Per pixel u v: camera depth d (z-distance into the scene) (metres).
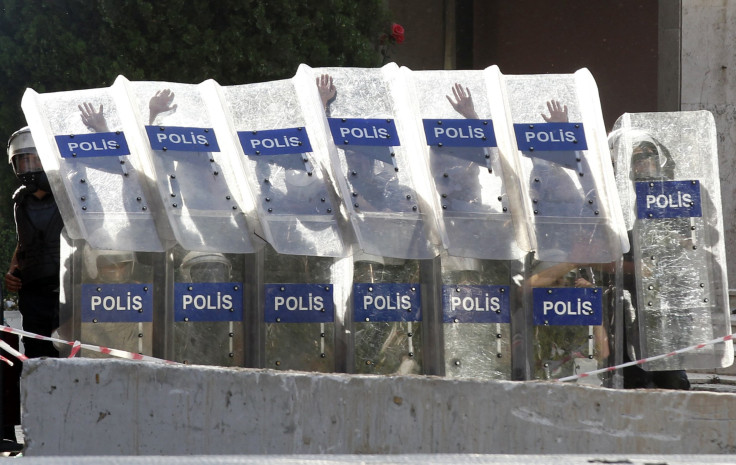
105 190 15.20
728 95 34.16
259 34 33.94
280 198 15.30
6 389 17.34
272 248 15.30
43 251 17.33
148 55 33.19
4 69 32.78
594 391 11.98
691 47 34.41
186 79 33.47
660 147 16.39
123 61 32.69
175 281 15.21
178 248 15.27
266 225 15.07
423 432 11.88
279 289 15.26
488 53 46.75
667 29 35.38
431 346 15.23
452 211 15.27
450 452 11.88
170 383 11.75
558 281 15.43
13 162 17.22
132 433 11.70
